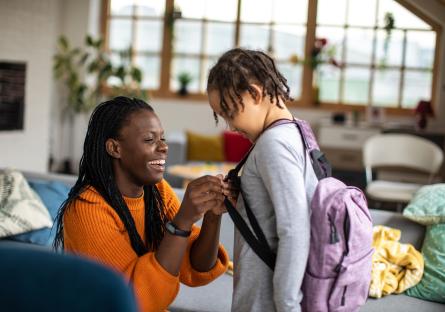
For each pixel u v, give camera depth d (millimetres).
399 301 2629
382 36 7637
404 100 7684
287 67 7891
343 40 7738
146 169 1669
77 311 874
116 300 870
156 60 8109
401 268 2764
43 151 6074
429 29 7477
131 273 1588
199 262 1760
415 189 5535
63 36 7840
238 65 1524
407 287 2695
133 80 7547
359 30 7680
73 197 1669
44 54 5934
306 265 1517
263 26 7883
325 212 1485
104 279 880
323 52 7762
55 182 3494
